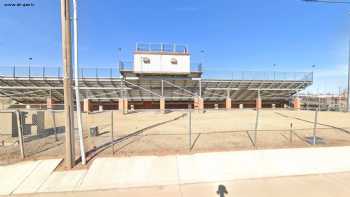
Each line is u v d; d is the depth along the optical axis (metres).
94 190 6.00
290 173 7.04
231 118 23.97
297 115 27.66
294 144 10.23
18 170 7.24
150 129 15.41
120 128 16.03
